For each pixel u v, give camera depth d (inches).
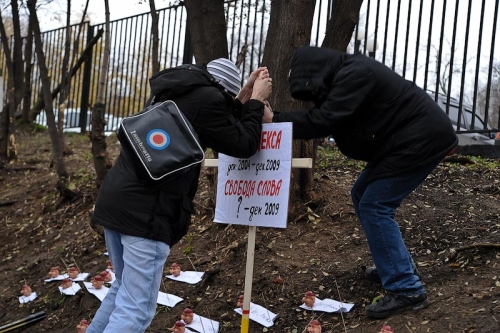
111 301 138.1
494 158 278.5
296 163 132.7
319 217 206.7
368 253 178.9
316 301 161.8
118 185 124.0
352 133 140.9
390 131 136.9
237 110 138.8
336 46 210.5
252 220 135.3
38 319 177.2
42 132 513.0
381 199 140.7
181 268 201.5
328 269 175.9
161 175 119.0
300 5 203.5
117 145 410.6
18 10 434.0
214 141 125.6
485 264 157.6
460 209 201.3
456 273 158.2
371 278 162.1
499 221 185.3
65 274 224.7
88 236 251.3
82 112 493.0
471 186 226.8
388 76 136.0
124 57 463.8
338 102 131.5
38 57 311.6
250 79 138.6
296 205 209.3
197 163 122.2
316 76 137.6
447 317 137.7
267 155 135.3
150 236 122.1
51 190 318.7
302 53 140.7
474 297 142.6
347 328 147.3
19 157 407.5
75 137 473.1
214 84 129.2
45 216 290.8
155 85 128.0
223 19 226.4
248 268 135.6
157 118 122.2
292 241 196.2
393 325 140.3
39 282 227.9
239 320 164.4
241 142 126.3
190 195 131.5
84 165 352.8
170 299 181.8
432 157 136.6
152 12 289.7
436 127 135.9
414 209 204.4
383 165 138.7
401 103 135.6
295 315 160.1
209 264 196.5
